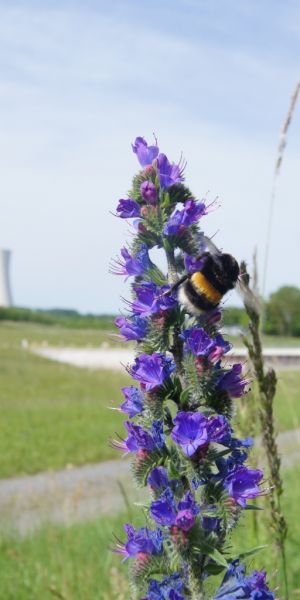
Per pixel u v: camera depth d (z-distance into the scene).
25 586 0.65
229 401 0.29
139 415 0.30
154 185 0.31
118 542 0.32
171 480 0.29
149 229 0.30
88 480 1.39
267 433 0.40
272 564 0.44
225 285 0.32
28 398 2.65
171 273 0.31
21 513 1.10
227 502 0.28
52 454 1.67
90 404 2.51
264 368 0.41
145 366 0.29
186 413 0.28
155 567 0.28
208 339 0.29
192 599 0.28
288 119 0.45
